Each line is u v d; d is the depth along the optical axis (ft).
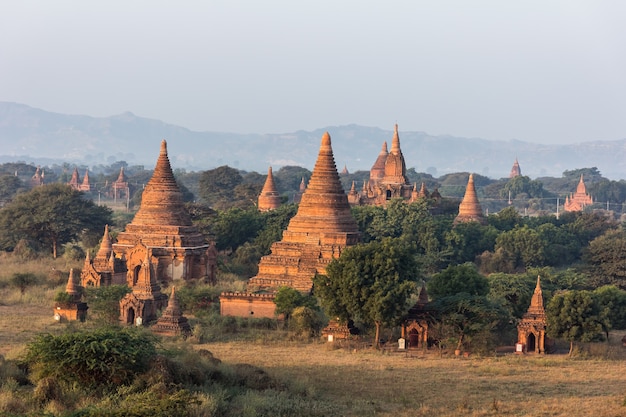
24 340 352.69
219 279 562.25
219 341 373.81
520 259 652.07
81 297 426.92
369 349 360.69
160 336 372.79
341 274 372.38
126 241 547.49
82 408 225.35
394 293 358.64
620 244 554.46
